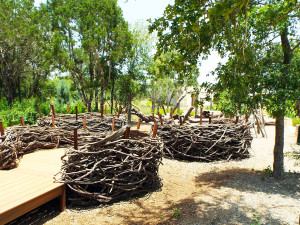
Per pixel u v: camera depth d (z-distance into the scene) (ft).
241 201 12.90
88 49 45.19
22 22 49.73
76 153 12.51
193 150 23.07
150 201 13.47
